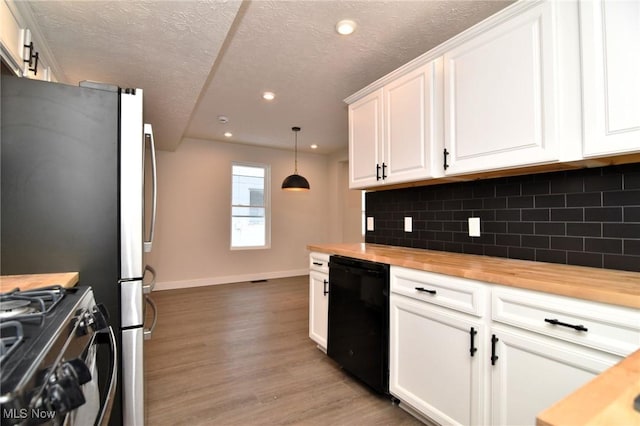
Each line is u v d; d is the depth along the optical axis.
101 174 1.49
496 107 1.62
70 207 1.44
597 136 1.28
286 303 4.22
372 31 2.12
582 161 1.40
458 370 1.51
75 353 0.79
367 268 2.05
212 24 1.80
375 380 1.97
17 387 0.50
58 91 1.43
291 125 4.44
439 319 1.61
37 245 1.39
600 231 1.52
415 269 1.75
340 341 2.29
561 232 1.67
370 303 2.02
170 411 1.87
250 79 2.90
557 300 1.17
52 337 0.68
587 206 1.57
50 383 0.58
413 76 2.11
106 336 1.07
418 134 2.07
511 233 1.90
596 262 1.53
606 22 1.25
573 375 1.13
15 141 1.37
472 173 1.80
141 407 1.56
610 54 1.24
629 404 0.47
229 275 5.60
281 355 2.64
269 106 3.65
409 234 2.59
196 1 1.60
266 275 5.95
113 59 2.19
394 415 1.85
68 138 1.44
